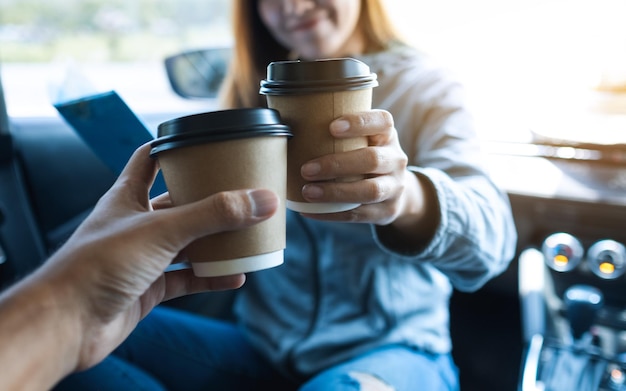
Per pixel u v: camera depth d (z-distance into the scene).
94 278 0.52
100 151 0.85
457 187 0.86
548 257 1.26
